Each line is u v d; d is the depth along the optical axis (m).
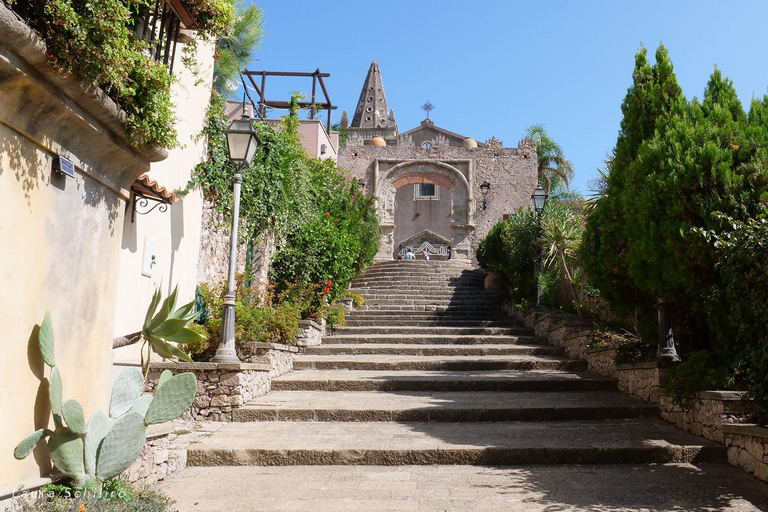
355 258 14.95
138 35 4.75
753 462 5.47
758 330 4.95
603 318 10.95
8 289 3.29
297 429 6.98
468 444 6.20
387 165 24.55
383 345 11.48
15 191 3.32
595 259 8.34
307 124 20.25
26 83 3.21
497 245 17.22
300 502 4.86
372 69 76.69
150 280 7.39
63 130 3.66
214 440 6.39
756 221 5.21
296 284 11.94
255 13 10.50
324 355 11.12
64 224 3.79
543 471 5.73
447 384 9.02
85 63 3.44
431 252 29.27
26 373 3.46
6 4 3.12
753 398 5.67
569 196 25.11
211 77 9.19
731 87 7.23
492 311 15.55
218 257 9.81
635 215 7.00
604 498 4.91
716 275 6.24
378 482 5.39
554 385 8.98
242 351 9.00
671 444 6.11
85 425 3.79
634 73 8.09
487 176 24.31
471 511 4.62
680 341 7.78
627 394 8.54
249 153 8.00
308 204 12.44
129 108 4.14
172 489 5.20
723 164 5.98
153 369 7.38
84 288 4.05
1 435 3.26
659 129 7.27
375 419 7.47
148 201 7.21
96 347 4.21
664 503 4.78
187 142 8.38
